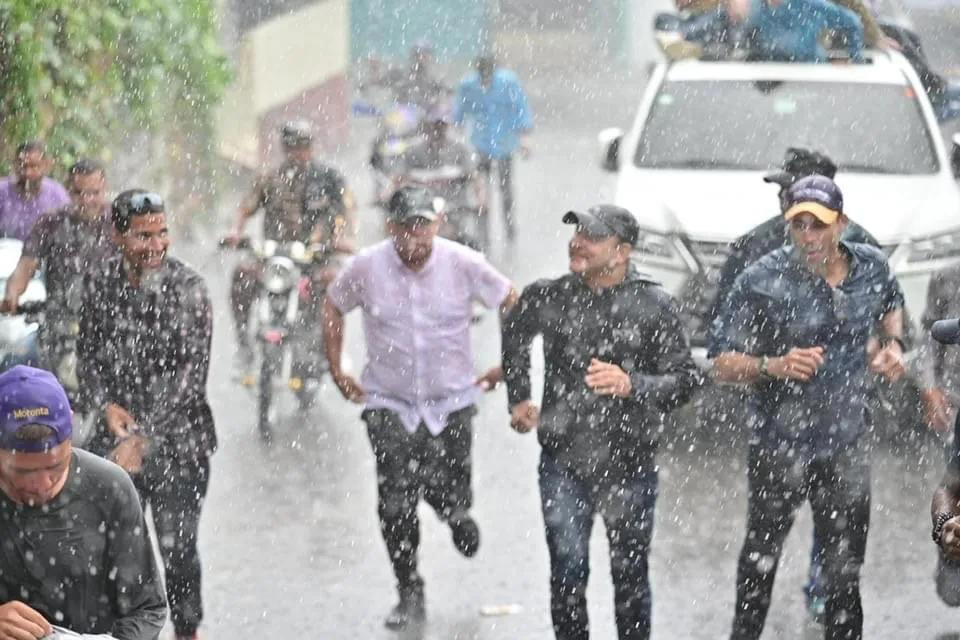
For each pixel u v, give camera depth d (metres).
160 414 18.97
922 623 20.47
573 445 18.34
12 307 24.73
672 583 21.88
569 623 18.48
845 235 20.45
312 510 24.95
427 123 46.47
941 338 15.67
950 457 15.16
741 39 34.69
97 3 36.00
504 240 49.31
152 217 18.66
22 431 12.53
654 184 30.53
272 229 31.11
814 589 19.56
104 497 13.12
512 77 48.81
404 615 20.72
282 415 30.48
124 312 18.84
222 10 51.16
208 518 24.48
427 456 20.86
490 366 33.78
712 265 28.69
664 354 18.47
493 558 22.91
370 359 21.05
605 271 18.38
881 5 42.28
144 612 13.45
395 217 20.47
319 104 58.97
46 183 27.75
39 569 13.11
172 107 42.25
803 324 18.25
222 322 37.31
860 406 18.47
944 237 28.72
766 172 31.28
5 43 33.12
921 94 33.09
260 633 20.22
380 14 72.12
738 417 28.53
